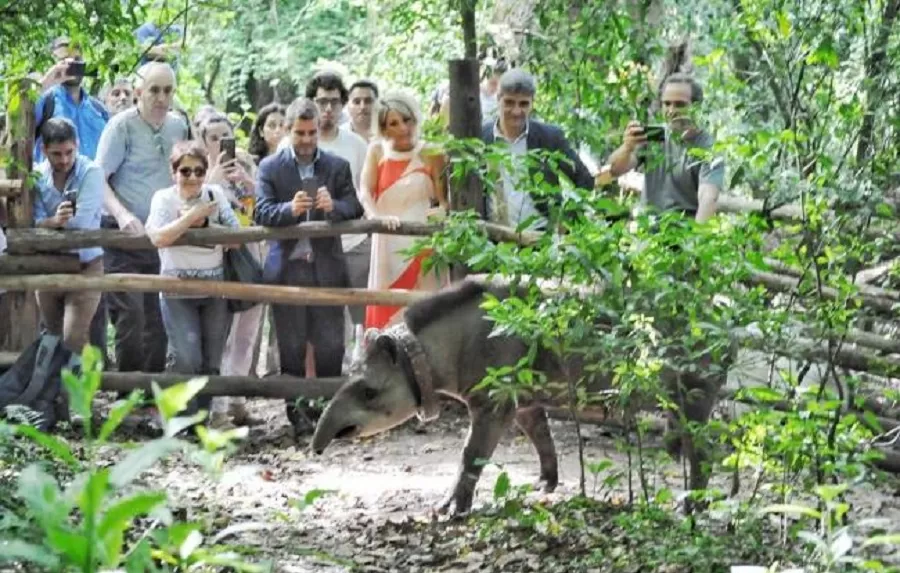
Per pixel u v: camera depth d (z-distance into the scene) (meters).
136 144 11.19
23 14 8.01
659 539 7.28
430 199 10.90
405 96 10.83
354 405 8.57
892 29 7.70
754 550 7.00
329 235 10.74
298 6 19.88
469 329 8.57
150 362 11.05
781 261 8.30
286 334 10.93
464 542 7.70
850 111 7.58
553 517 7.96
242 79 19.59
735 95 8.05
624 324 7.54
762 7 7.55
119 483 3.21
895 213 8.14
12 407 8.18
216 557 3.84
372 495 9.12
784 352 7.55
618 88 10.35
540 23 10.59
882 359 9.53
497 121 10.54
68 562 3.34
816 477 7.14
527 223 7.84
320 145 11.48
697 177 9.68
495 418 8.55
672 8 10.48
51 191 10.85
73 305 10.84
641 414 10.16
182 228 10.58
